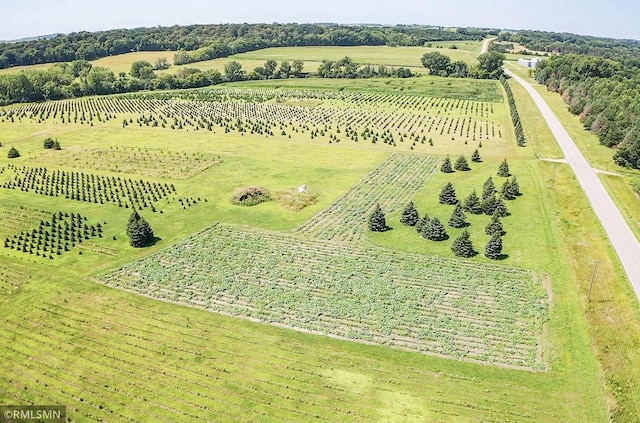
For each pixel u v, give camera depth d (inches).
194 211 3075.8
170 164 4013.3
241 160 4101.9
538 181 3531.0
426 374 1716.3
